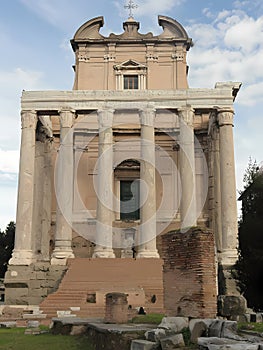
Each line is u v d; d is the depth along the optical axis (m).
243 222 16.50
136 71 43.31
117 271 31.16
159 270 31.16
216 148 39.81
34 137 36.50
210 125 41.31
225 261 33.00
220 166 36.19
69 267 31.81
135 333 13.33
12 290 32.53
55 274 32.47
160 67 43.47
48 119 41.66
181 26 43.69
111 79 43.16
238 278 16.88
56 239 34.38
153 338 12.27
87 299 27.78
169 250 15.35
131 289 27.67
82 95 36.94
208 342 10.83
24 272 32.78
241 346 10.18
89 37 43.94
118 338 13.32
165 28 44.19
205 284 13.79
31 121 36.56
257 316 15.37
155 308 24.58
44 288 32.38
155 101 36.88
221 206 35.44
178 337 11.97
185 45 43.84
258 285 15.72
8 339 17.30
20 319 25.02
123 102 36.75
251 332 12.62
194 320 12.61
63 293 28.59
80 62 43.69
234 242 34.03
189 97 36.97
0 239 61.75
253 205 16.41
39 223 39.31
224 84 37.97
